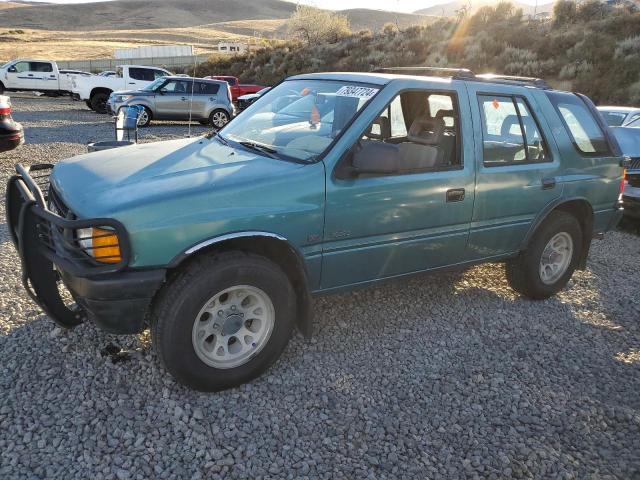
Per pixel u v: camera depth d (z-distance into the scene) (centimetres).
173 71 4181
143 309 302
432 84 399
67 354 363
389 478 279
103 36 10125
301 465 283
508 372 382
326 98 400
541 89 483
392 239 383
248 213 319
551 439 316
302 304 358
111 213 290
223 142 406
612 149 518
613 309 498
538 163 458
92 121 1880
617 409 344
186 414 313
